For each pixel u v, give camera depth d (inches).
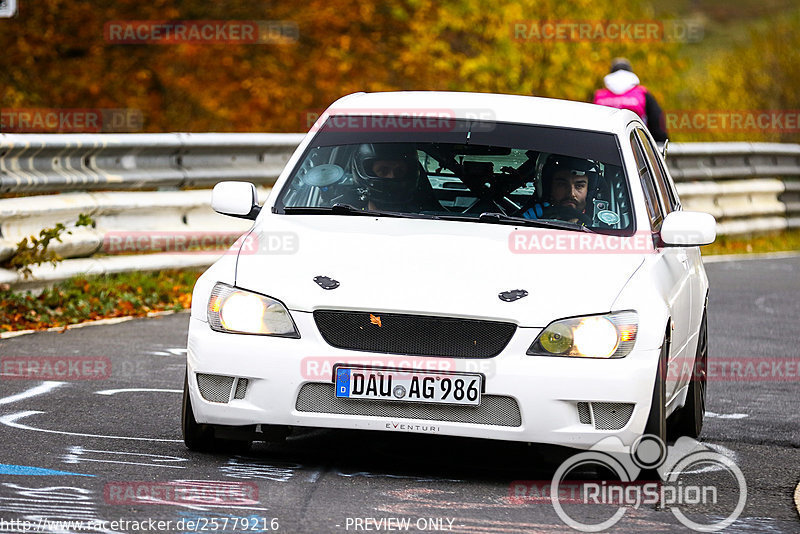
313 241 816.3
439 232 828.0
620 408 751.7
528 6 4074.8
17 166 1405.0
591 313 758.5
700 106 5157.5
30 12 3339.1
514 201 869.8
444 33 4202.8
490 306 751.7
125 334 1290.6
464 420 748.6
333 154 908.6
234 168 1815.9
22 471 730.2
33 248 1352.1
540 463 828.6
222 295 781.3
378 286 763.4
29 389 999.0
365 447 850.1
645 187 908.6
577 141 911.0
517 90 4057.6
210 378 774.5
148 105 3513.8
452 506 700.7
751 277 2082.9
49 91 3395.7
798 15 5187.0
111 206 1524.4
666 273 844.6
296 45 3644.2
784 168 3034.0
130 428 875.4
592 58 4052.7
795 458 894.4
